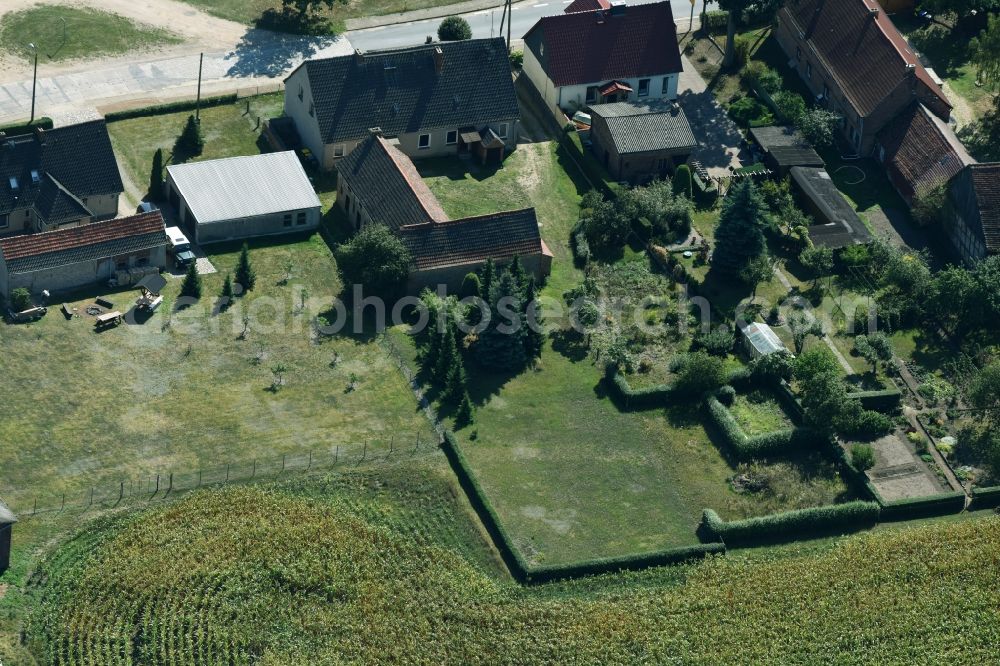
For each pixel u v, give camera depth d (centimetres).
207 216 14188
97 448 11881
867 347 13225
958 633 11019
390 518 11569
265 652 10481
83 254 13462
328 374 12850
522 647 10688
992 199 14275
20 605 10606
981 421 12875
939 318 13900
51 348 12775
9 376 12431
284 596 10869
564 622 10869
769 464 12350
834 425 12425
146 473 11712
